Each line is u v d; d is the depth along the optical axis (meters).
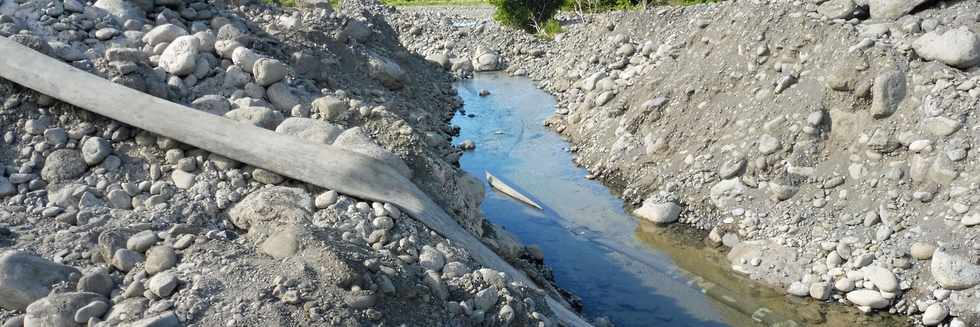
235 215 6.86
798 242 9.29
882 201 9.10
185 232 6.17
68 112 7.76
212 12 10.94
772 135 10.46
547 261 9.88
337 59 13.11
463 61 23.03
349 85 12.47
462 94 19.61
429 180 8.44
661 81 13.59
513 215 11.32
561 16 30.59
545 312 6.61
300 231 5.98
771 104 10.86
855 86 9.86
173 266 5.60
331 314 5.14
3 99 7.72
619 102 14.19
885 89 9.51
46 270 5.38
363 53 14.19
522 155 14.10
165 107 7.74
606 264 9.75
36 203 6.68
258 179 7.41
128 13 9.78
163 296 5.26
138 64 8.41
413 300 5.70
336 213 6.88
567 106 16.83
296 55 11.09
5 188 6.80
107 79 8.01
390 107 12.84
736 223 10.08
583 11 30.53
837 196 9.55
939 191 8.77
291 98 9.25
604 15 20.59
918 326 7.91
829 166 9.89
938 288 8.02
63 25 8.89
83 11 9.44
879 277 8.31
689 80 12.66
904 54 9.76
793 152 10.17
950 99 9.09
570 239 10.48
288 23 13.27
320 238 5.92
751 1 12.72
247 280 5.40
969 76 9.29
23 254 5.40
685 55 13.55
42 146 7.33
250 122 8.21
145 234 5.95
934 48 9.47
